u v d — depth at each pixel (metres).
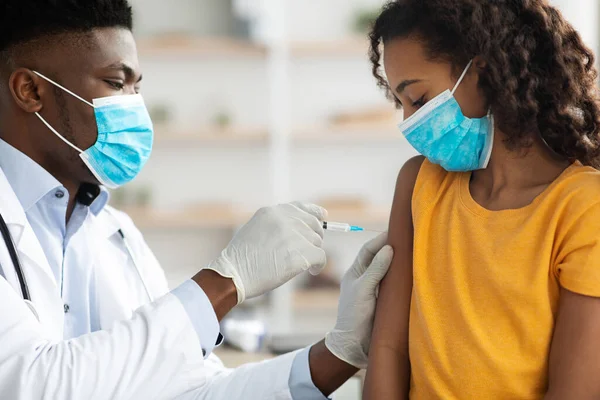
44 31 1.78
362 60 5.25
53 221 1.94
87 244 1.99
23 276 1.73
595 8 4.86
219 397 1.70
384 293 1.50
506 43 1.32
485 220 1.34
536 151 1.36
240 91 5.26
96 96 1.82
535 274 1.25
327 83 5.27
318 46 5.01
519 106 1.31
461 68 1.35
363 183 5.30
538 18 1.35
